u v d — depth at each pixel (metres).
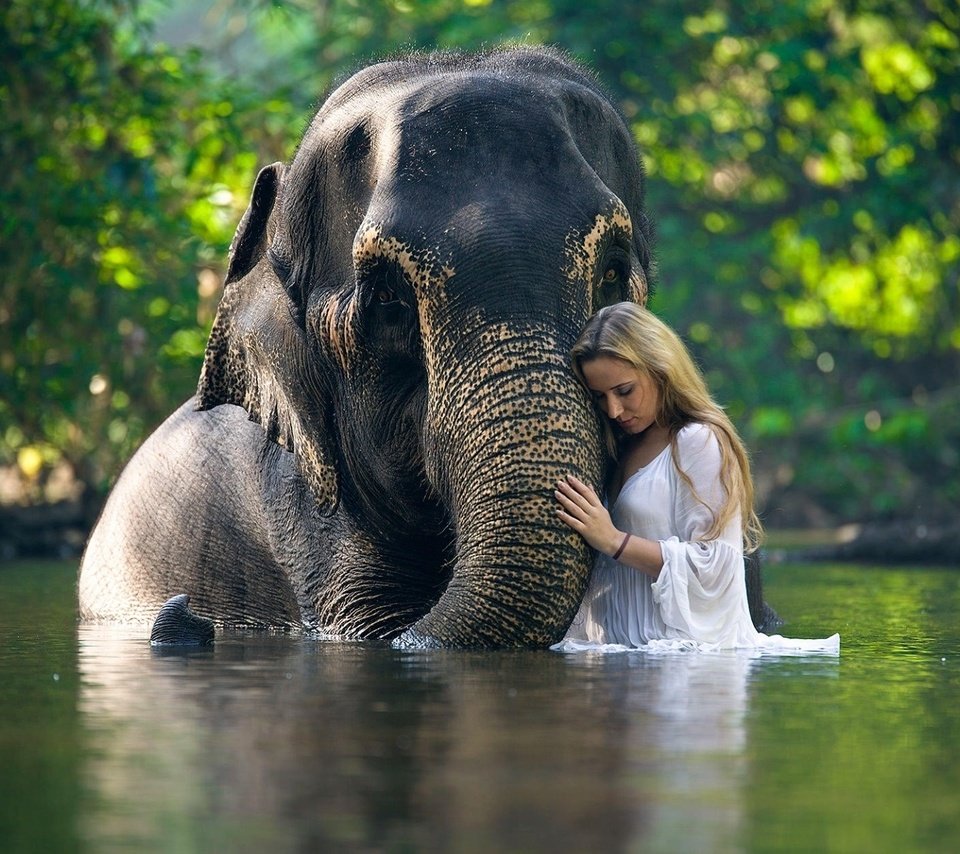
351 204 10.30
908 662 8.85
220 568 12.34
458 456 9.14
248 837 4.67
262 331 11.05
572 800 5.11
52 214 23.23
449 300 9.25
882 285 36.56
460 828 4.77
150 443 13.98
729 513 9.62
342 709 6.79
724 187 35.94
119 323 24.98
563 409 9.02
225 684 7.63
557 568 8.91
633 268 9.84
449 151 9.59
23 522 25.34
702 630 9.54
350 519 11.16
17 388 24.45
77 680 7.85
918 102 33.28
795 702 7.11
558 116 9.80
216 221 27.86
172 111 25.53
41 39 23.78
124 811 4.97
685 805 5.06
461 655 8.77
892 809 5.05
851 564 21.45
